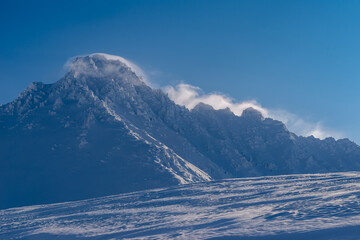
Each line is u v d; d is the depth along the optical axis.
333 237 15.28
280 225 19.50
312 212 22.55
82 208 69.62
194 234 21.22
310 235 16.19
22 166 197.12
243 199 46.31
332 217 19.72
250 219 23.72
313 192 41.53
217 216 29.59
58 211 71.00
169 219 33.72
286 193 46.19
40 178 182.50
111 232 30.19
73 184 176.00
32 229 42.72
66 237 31.88
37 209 88.81
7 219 68.25
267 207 30.92
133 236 25.41
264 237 17.20
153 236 23.31
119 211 52.22
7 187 174.38
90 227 36.56
